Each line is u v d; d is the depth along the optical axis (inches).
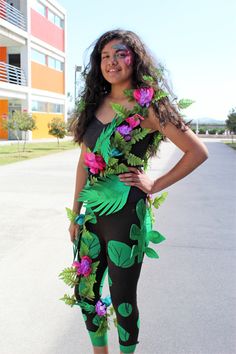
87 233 81.1
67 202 319.0
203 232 226.7
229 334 115.3
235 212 283.4
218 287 147.8
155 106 75.1
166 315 125.9
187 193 364.2
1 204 309.6
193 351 106.7
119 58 78.2
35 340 112.3
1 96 1143.0
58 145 1054.4
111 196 76.7
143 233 78.5
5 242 205.8
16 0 1262.3
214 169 581.9
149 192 77.4
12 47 1279.5
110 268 79.7
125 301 79.7
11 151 868.0
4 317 124.9
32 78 1331.2
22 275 158.9
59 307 131.6
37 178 461.7
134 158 75.8
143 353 105.6
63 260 177.0
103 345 88.9
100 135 78.4
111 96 82.8
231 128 1433.3
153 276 158.1
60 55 1568.7
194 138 76.7
